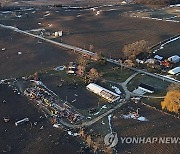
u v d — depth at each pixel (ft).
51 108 254.68
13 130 232.94
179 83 282.77
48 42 387.34
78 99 266.16
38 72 313.73
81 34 408.87
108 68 314.96
